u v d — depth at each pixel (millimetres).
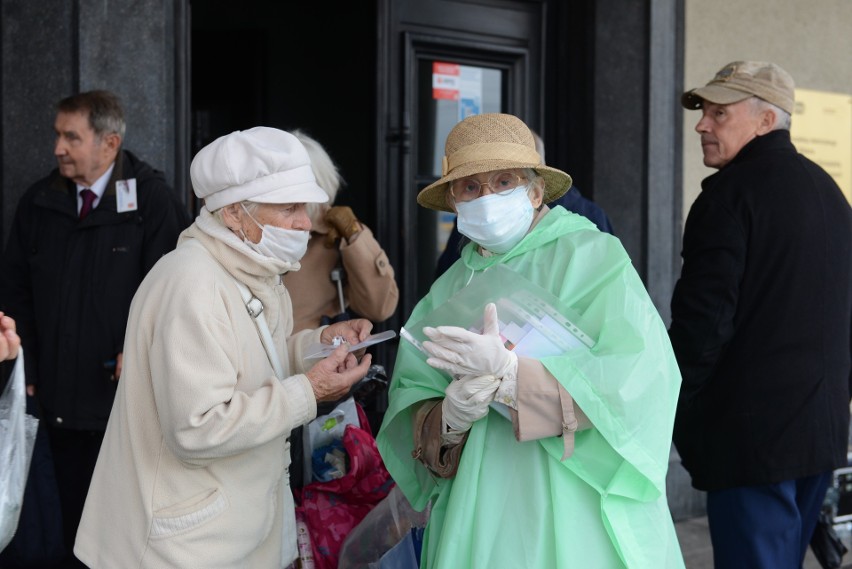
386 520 2852
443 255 3697
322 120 6148
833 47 6297
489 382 2252
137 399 2316
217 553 2303
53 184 3705
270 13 6156
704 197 3324
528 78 5531
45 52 4031
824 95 6285
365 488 2945
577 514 2334
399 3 5184
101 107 3611
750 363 3242
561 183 2539
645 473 2258
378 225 5211
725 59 5816
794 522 3289
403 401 2537
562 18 5539
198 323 2229
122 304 3609
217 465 2324
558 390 2246
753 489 3281
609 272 2367
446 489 2520
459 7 5324
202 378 2205
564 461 2338
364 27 6047
